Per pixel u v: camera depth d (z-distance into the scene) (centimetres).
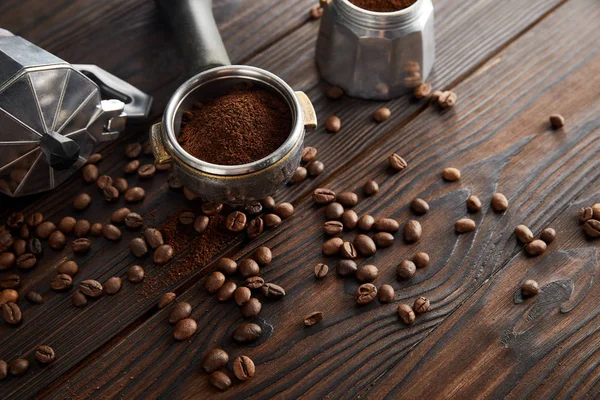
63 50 52
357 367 41
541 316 43
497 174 47
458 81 51
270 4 54
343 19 47
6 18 53
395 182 47
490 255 44
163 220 46
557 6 54
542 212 46
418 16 46
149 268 44
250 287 43
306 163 48
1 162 43
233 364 41
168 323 43
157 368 41
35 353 42
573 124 49
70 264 44
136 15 53
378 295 43
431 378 41
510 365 41
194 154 43
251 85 45
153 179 47
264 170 41
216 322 43
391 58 47
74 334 43
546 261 44
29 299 43
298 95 44
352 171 48
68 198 47
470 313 43
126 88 48
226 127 43
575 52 52
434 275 44
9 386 41
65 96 42
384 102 50
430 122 49
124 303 43
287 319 43
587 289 43
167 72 51
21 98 41
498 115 49
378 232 45
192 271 44
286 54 52
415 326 42
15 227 45
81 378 41
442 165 48
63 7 53
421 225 45
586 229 45
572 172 47
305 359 42
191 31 46
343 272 44
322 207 46
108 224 45
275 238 45
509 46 52
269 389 41
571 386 41
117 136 47
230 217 45
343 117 50
